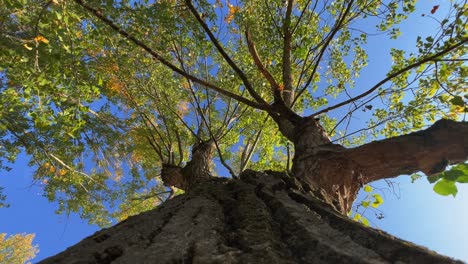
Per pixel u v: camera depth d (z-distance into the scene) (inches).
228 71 376.2
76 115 225.5
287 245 56.4
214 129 428.1
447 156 129.0
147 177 461.1
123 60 246.7
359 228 58.6
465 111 137.6
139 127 391.9
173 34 223.9
